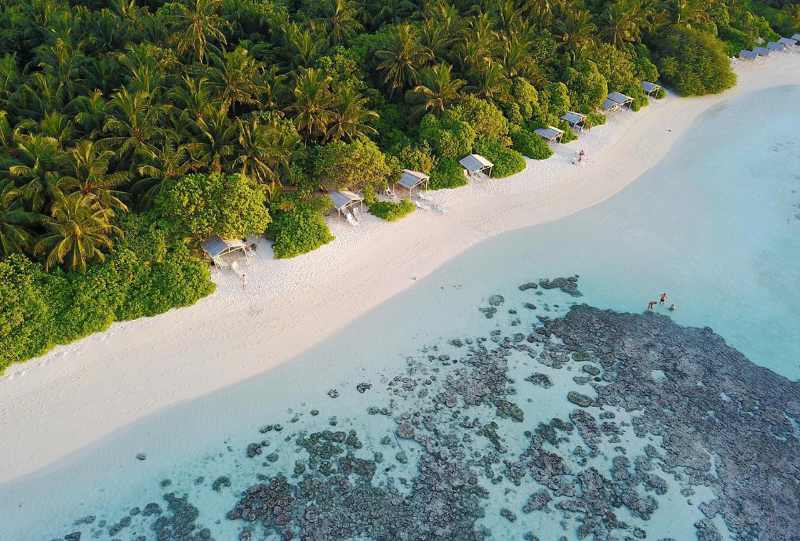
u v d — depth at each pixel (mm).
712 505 29188
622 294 43125
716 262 46688
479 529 27828
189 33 52156
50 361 34469
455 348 37812
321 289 41438
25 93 43875
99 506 28312
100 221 36406
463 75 58375
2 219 35000
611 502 29172
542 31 66688
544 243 48031
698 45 73688
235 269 41344
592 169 58094
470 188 53281
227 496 28922
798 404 34906
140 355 35500
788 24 91000
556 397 34562
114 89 46750
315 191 48031
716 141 64250
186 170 42094
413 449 31391
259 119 47344
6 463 29656
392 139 54750
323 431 32219
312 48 56375
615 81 68375
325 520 27922
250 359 36094
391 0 67688
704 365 37156
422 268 44375
